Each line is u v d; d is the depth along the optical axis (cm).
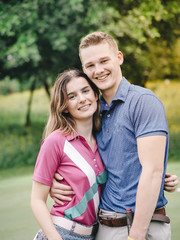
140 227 187
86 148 213
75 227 206
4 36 1047
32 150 1256
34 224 453
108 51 208
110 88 211
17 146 1301
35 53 989
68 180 208
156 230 201
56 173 211
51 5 995
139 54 1009
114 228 203
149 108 192
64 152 208
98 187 211
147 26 1012
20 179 833
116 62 212
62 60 1081
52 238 200
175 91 1444
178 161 845
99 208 212
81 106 214
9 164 1123
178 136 1190
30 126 1519
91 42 209
